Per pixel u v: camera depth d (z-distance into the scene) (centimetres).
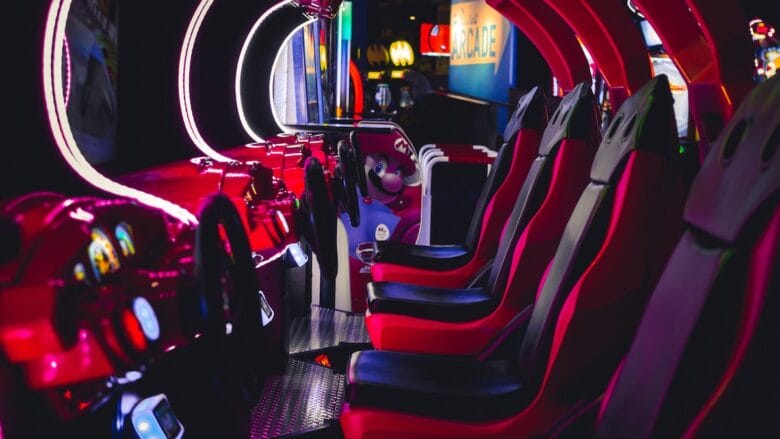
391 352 214
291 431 282
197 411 212
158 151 345
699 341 104
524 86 1246
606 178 177
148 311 113
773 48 710
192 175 251
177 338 123
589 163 248
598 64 299
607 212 177
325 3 517
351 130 497
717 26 213
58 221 110
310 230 271
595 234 179
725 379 97
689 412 107
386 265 357
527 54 1237
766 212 96
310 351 383
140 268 134
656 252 168
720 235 102
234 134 478
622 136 172
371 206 495
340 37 1118
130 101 338
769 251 94
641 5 238
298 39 736
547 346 186
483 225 345
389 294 293
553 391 180
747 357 95
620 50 271
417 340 275
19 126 169
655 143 162
